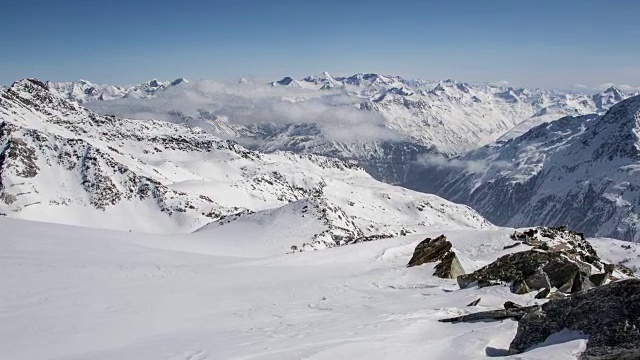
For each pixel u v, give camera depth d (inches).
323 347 584.1
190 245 2578.7
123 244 1983.3
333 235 3408.0
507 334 582.2
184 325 844.0
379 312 850.8
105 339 756.6
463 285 1087.0
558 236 1849.2
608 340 460.4
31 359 657.0
